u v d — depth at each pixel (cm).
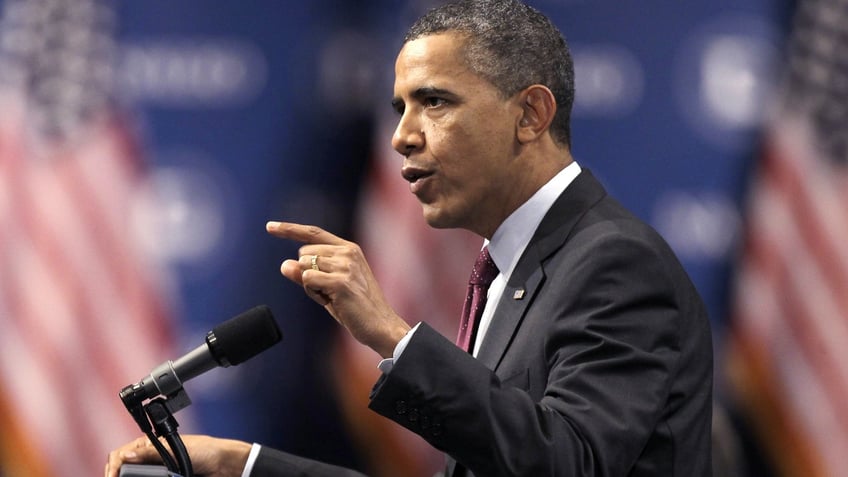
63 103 1596
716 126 1560
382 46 1608
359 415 1619
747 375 1548
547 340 673
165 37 1612
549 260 716
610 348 648
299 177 1616
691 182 1560
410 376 615
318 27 1620
